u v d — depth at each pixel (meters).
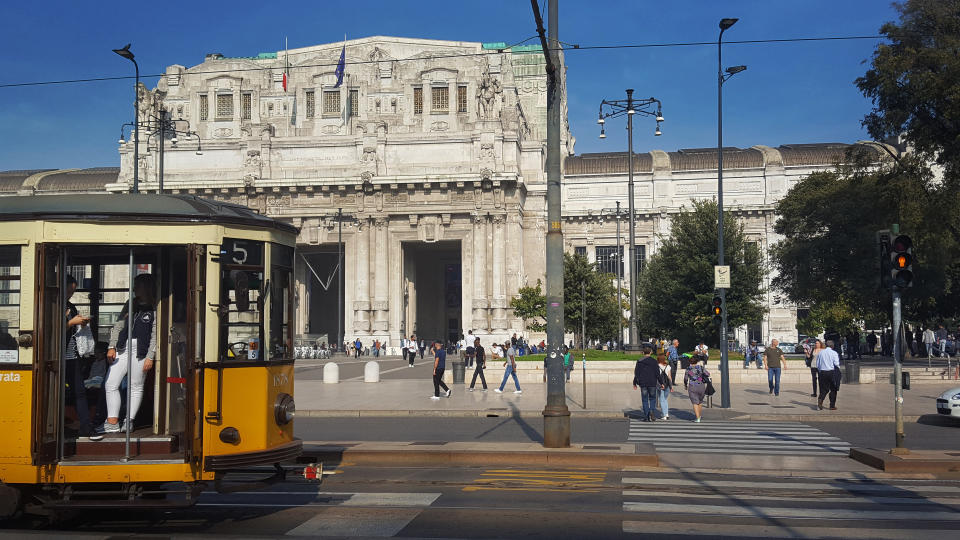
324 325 97.38
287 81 89.25
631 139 43.16
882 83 38.72
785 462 15.21
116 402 9.58
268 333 9.98
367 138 82.00
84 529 9.68
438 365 30.06
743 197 89.31
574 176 92.06
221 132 89.56
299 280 85.56
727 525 9.80
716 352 43.88
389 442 16.91
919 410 25.17
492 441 18.16
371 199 82.12
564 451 15.16
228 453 9.34
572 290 52.09
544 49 14.99
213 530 9.61
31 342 9.00
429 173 81.38
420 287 101.56
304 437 19.52
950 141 39.31
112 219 9.24
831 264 55.44
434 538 9.13
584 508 10.81
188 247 9.34
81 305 10.04
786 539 9.14
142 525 9.89
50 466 8.97
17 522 10.09
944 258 45.28
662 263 58.44
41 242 9.09
